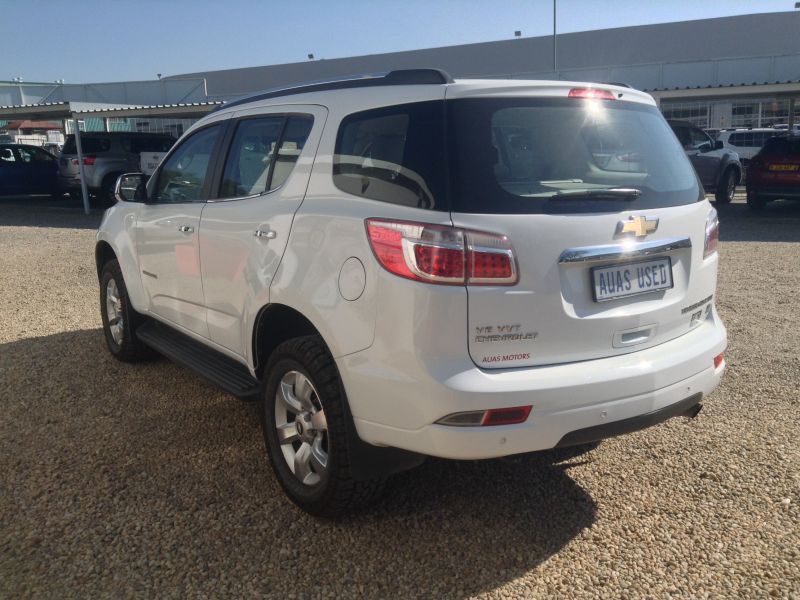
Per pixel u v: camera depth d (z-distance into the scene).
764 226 12.88
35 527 3.12
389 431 2.71
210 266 3.80
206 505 3.29
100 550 2.95
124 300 5.06
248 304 3.42
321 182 3.13
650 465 3.65
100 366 5.25
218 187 3.93
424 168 2.68
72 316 6.84
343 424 2.88
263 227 3.32
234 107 4.05
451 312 2.54
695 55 33.88
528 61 35.44
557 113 2.93
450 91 2.76
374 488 3.01
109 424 4.20
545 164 2.81
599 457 3.74
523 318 2.64
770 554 2.91
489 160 2.68
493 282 2.57
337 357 2.84
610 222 2.81
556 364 2.74
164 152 19.02
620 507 3.27
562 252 2.69
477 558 2.90
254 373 3.53
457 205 2.59
